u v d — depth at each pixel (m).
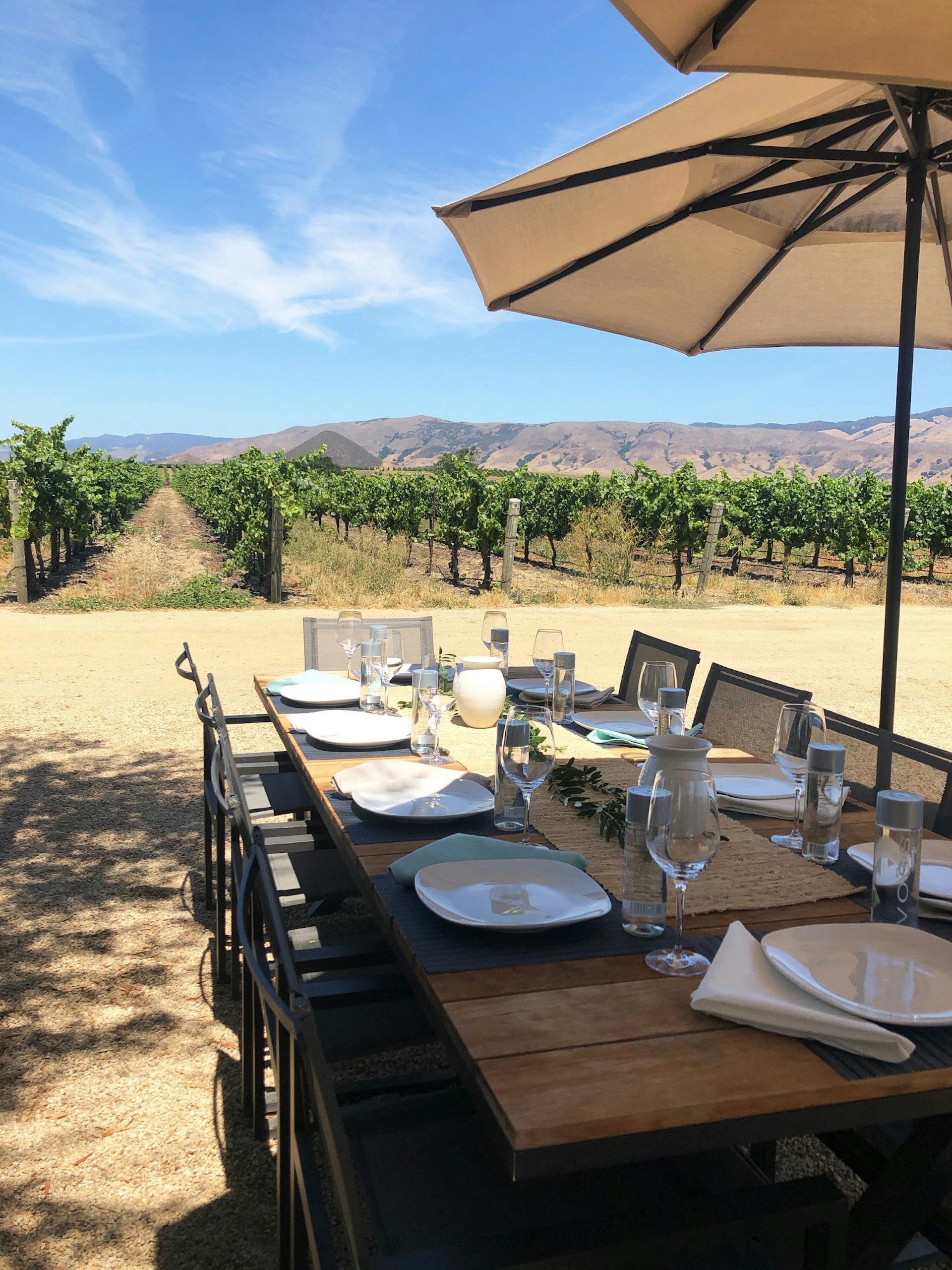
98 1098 2.39
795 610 14.95
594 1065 1.07
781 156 2.93
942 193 3.53
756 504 19.66
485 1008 1.21
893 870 1.46
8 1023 2.71
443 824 1.97
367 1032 1.83
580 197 3.16
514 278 3.68
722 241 3.63
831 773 1.78
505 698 3.02
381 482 20.75
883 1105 1.07
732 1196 1.27
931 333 4.15
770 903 1.58
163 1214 2.01
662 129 2.67
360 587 14.27
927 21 1.51
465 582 16.98
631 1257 1.19
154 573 13.58
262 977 1.26
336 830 2.02
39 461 12.85
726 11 1.49
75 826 4.36
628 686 3.98
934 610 15.40
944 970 1.27
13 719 6.32
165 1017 2.77
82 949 3.17
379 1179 1.42
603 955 1.37
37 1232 1.95
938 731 6.68
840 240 3.64
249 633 10.12
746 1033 1.16
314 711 3.08
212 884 3.49
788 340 4.30
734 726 3.18
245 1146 2.24
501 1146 0.99
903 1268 1.62
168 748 5.70
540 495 18.98
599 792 2.21
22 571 12.14
